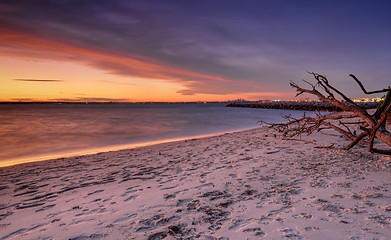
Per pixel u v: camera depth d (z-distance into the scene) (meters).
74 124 23.36
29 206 3.21
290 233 1.98
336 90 4.67
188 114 43.00
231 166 4.83
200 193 3.29
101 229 2.34
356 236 1.85
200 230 2.18
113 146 10.77
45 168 6.12
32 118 32.97
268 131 12.39
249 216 2.40
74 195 3.60
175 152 7.39
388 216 2.16
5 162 7.79
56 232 2.34
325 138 7.98
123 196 3.38
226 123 24.05
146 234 2.18
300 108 61.62
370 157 4.79
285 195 2.93
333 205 2.50
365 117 4.54
